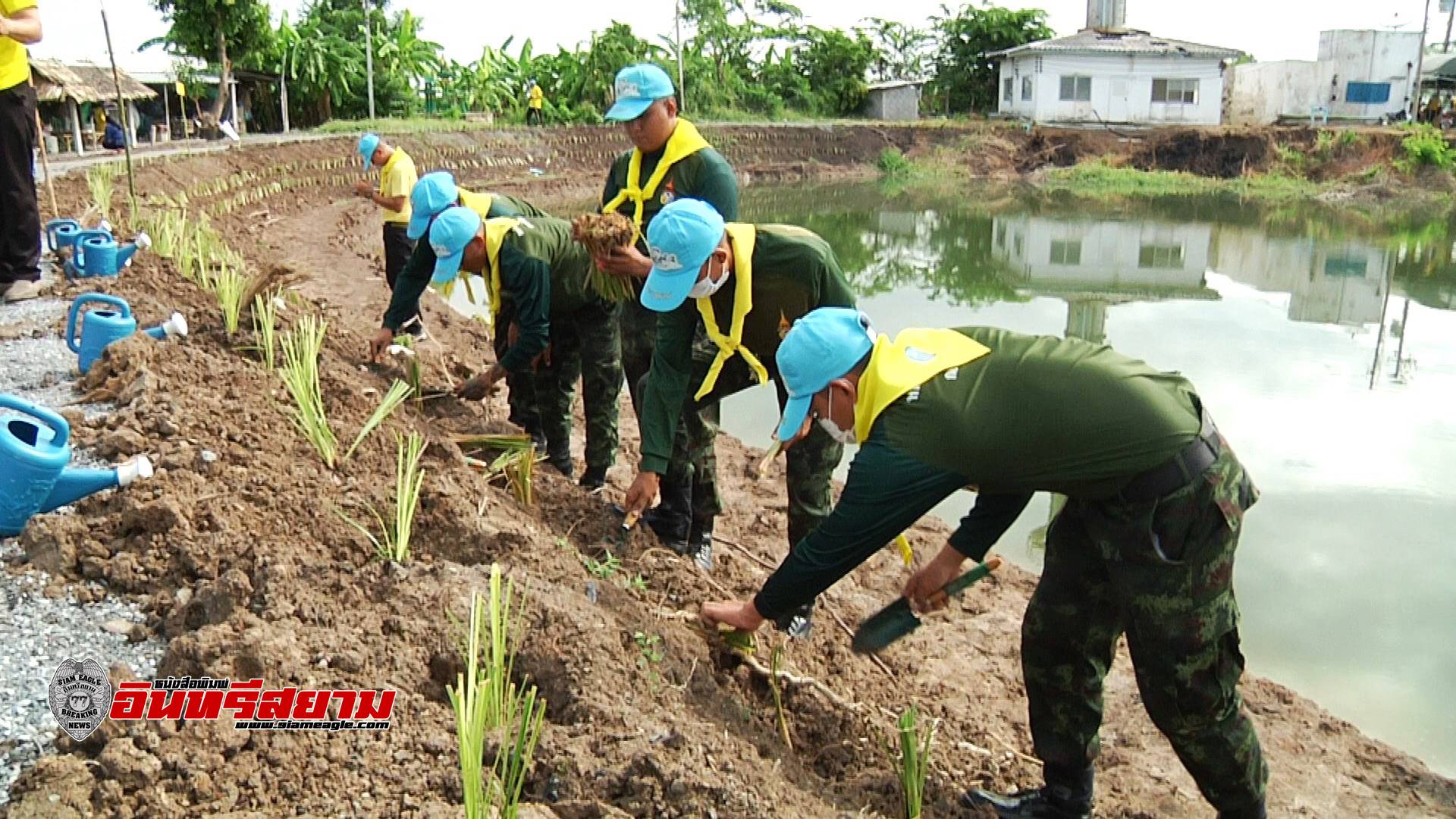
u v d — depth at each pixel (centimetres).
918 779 302
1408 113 3809
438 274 487
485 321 943
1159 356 1038
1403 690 469
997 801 328
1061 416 260
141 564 317
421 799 243
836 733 347
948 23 4362
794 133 3566
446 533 368
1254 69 3972
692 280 341
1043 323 1220
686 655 341
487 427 553
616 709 283
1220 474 269
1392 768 402
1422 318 1265
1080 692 312
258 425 410
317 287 1084
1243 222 2369
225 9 2430
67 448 340
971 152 3550
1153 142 3466
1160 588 272
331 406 457
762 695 355
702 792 255
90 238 647
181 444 374
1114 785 371
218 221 1423
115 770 233
